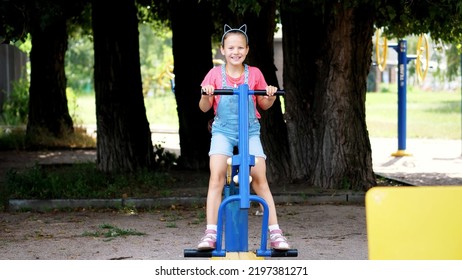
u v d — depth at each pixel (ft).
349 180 69.21
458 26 72.38
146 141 80.84
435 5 65.21
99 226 55.67
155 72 264.31
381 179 80.89
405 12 69.87
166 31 117.91
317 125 71.10
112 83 79.46
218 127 35.32
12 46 168.25
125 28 79.56
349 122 69.41
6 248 48.14
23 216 60.90
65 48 121.08
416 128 160.45
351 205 64.95
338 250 47.09
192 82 82.94
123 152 79.10
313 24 72.13
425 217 26.91
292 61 72.64
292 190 68.49
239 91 32.89
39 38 119.03
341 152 69.31
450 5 59.67
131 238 51.21
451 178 85.56
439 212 26.91
